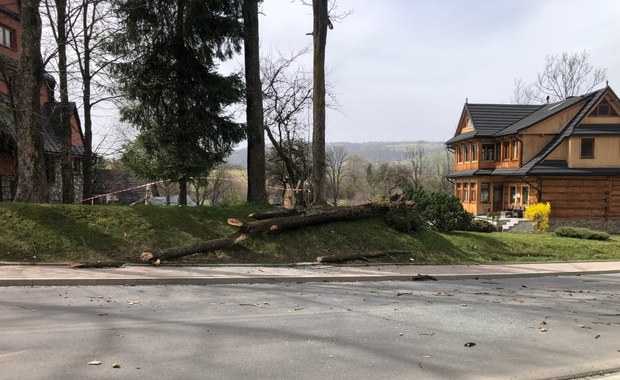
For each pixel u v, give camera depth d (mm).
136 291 8219
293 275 10219
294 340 5668
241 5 15461
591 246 17172
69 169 15961
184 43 15125
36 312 6496
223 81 15117
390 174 58500
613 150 30531
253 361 4879
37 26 12586
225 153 16031
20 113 12570
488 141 36844
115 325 5988
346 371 4691
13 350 4918
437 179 65188
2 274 8648
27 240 10375
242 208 14266
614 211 30797
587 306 8531
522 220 29844
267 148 28828
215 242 11438
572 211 30594
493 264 13969
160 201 40656
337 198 58094
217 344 5391
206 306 7266
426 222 17219
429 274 11555
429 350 5480
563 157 31031
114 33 15008
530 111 39031
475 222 18906
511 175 32062
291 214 13453
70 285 8492
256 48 16266
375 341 5746
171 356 4918
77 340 5320
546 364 5164
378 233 14203
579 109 32312
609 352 5668
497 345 5805
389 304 7992
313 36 15586
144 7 14477
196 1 14195
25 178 12516
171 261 10727
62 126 15812
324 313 7113
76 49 15578
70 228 11086
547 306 8391
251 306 7398
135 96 14820
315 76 15586
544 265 14234
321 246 12875
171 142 14719
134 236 11398
